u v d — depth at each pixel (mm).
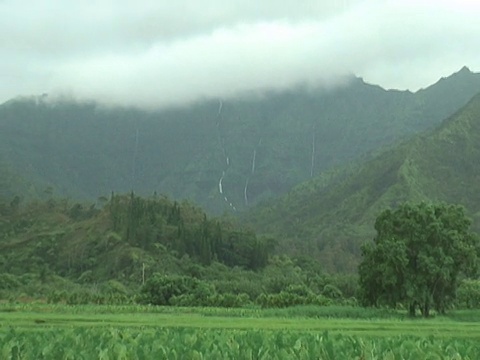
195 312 62969
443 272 58156
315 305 69938
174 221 136500
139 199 136250
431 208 60250
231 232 136625
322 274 120125
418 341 24234
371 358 19672
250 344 21438
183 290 80312
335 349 20688
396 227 61594
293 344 21969
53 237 128875
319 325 43469
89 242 123688
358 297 63656
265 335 25750
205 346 20719
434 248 59250
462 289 78438
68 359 19203
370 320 52500
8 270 115625
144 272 107625
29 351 20000
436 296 60469
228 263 129500
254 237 137750
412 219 60000
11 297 86875
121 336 24875
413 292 58375
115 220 128375
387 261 58750
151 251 119875
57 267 119500
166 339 23281
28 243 127500
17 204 149000
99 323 42375
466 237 61000
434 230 58906
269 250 144625
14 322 42219
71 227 134125
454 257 59688
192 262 119688
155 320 46719
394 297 60125
